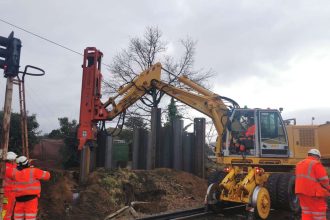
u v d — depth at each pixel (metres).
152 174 17.53
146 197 15.69
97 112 15.10
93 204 12.73
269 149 13.11
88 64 15.32
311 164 7.86
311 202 7.84
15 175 8.31
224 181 12.02
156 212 13.20
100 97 15.29
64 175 13.82
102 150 18.73
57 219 11.13
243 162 13.18
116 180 15.38
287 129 13.60
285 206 11.91
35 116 20.23
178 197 16.27
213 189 12.54
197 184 18.38
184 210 12.91
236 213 12.97
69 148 20.53
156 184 16.69
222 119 13.97
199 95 15.31
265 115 13.36
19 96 9.52
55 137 25.59
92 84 15.12
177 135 20.38
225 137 13.48
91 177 14.93
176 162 20.12
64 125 25.42
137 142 19.77
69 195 12.56
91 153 17.20
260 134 13.15
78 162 20.31
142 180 16.59
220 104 14.66
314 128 13.66
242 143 13.07
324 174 7.77
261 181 12.45
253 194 11.40
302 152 13.41
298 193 7.95
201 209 13.44
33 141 20.08
